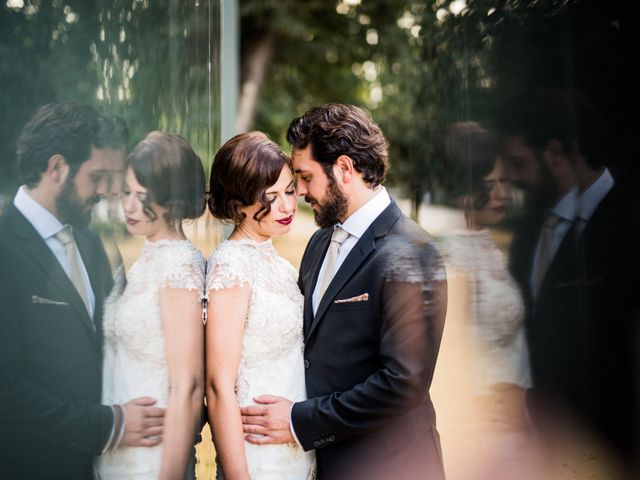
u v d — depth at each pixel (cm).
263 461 169
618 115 170
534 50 176
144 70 174
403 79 482
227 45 357
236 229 178
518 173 175
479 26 185
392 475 169
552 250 172
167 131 180
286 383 171
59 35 159
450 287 175
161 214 167
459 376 175
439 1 221
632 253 170
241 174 168
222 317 165
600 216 171
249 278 168
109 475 160
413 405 165
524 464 171
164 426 163
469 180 178
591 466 171
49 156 155
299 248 794
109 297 160
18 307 152
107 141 162
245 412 168
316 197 176
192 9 196
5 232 152
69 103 159
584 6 172
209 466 211
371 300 169
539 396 172
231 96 360
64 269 155
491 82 182
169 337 164
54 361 154
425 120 242
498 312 172
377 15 748
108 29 166
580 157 172
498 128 178
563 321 171
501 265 173
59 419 153
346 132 171
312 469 181
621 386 171
